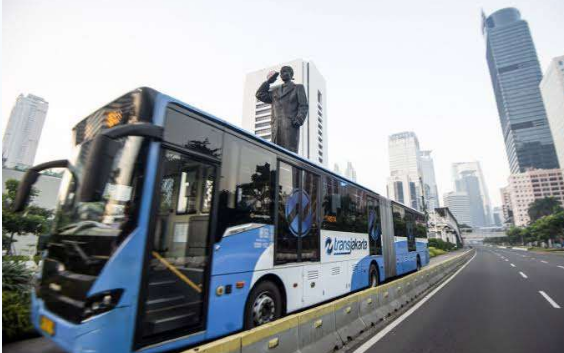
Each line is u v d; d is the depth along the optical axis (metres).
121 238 3.23
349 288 7.93
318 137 79.06
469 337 5.73
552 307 8.43
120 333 3.06
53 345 4.91
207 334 3.99
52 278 3.59
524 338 5.70
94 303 2.99
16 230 12.57
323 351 4.55
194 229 4.07
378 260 10.03
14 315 5.00
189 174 4.13
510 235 114.50
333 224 7.57
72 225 3.60
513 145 183.00
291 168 6.25
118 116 3.96
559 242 80.06
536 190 135.00
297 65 77.31
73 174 4.12
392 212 12.27
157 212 3.57
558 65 132.25
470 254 45.94
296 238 6.08
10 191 12.75
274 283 5.47
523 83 188.12
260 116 77.25
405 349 5.07
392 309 7.70
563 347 5.23
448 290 11.62
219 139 4.66
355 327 5.79
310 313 4.57
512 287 12.20
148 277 3.38
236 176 4.85
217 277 4.25
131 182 3.44
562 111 130.12
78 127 4.59
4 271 5.77
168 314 3.56
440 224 71.44
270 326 3.69
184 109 4.19
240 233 4.74
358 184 9.44
